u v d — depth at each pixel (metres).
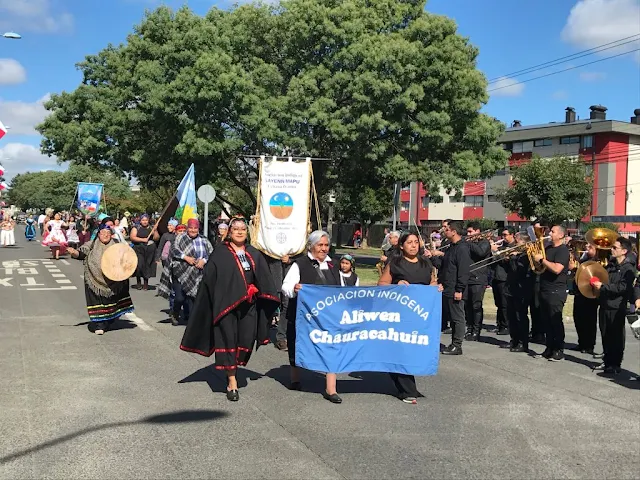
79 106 26.83
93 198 33.22
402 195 67.56
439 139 23.02
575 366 8.49
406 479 4.40
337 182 28.44
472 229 10.59
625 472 4.60
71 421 5.56
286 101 23.33
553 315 8.84
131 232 16.86
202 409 6.00
